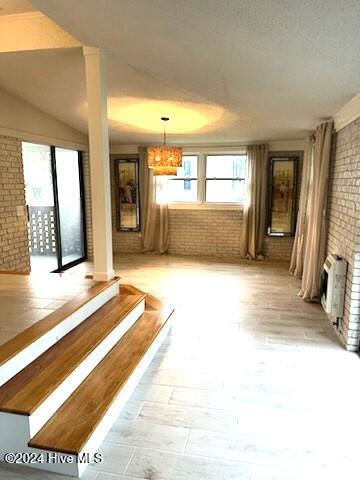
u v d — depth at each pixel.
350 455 1.91
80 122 5.42
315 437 2.04
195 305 4.17
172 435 2.05
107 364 2.43
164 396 2.41
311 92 2.96
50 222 5.48
